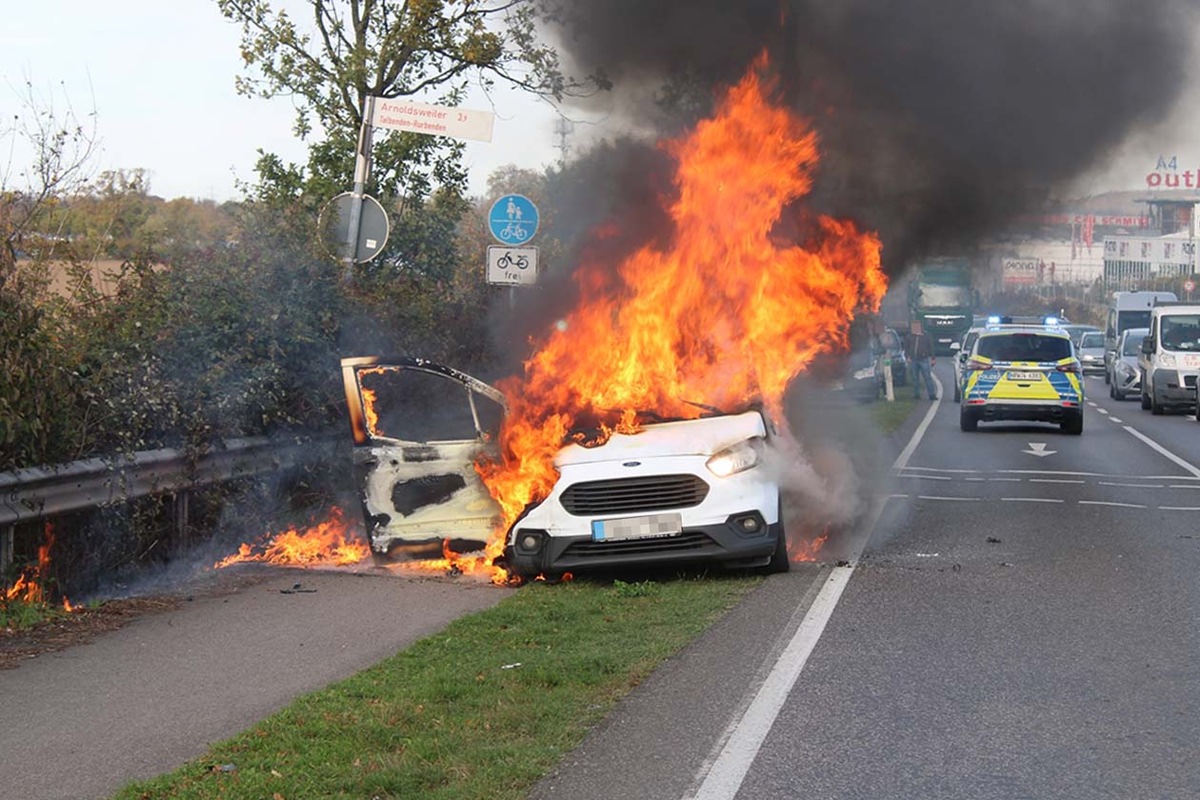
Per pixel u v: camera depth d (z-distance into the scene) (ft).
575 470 32.22
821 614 28.32
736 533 32.01
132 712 21.58
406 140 56.59
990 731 19.95
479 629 26.96
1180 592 31.04
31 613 27.86
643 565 32.27
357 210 47.88
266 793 17.17
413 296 52.80
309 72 54.85
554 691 22.06
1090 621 27.76
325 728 19.85
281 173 56.18
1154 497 50.31
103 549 31.37
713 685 22.53
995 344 82.53
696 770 18.10
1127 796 17.12
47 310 34.58
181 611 29.45
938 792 17.28
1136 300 145.48
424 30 53.62
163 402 33.04
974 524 42.34
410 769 17.93
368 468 33.45
